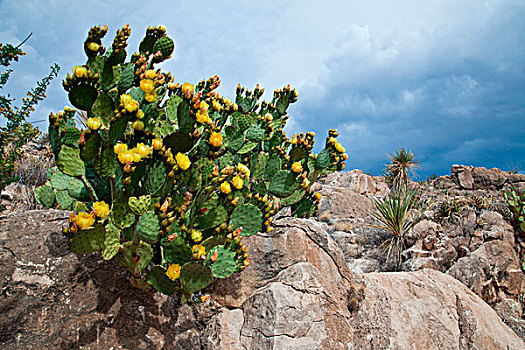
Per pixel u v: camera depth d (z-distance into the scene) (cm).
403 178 1131
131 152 219
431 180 1384
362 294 316
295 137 375
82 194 261
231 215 272
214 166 253
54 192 340
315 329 262
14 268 222
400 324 313
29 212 253
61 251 239
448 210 775
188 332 262
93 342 224
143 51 297
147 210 226
